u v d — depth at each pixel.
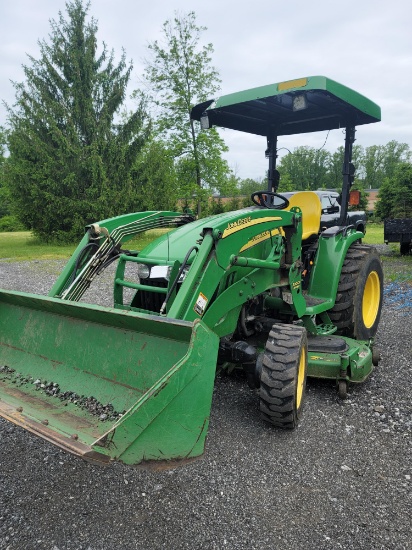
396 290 8.49
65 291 3.53
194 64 19.67
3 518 2.49
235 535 2.36
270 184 5.78
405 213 32.41
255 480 2.82
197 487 2.75
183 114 20.20
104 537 2.36
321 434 3.36
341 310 4.84
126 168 22.00
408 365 4.71
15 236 29.83
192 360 2.30
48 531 2.40
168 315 2.85
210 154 20.73
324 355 4.02
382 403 3.86
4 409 2.59
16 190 21.58
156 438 2.22
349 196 5.22
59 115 21.38
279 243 3.96
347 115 5.13
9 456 3.09
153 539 2.34
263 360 3.27
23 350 3.40
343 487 2.75
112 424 2.58
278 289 4.20
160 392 2.20
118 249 3.93
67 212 21.28
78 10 21.64
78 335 3.11
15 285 10.27
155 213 4.34
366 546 2.29
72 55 21.58
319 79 4.00
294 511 2.54
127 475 2.87
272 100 4.66
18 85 21.44
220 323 3.42
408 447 3.18
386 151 84.44
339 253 4.77
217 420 3.58
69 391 2.97
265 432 3.39
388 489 2.73
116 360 2.91
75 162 21.30
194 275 2.98
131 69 22.91
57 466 2.97
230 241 3.26
